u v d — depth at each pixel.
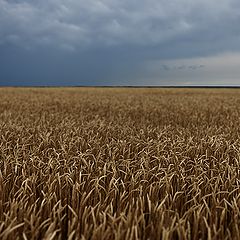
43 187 4.34
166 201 4.00
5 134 7.91
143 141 7.30
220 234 3.36
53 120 12.14
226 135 8.66
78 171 5.08
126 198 3.93
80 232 3.42
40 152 6.18
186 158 5.73
